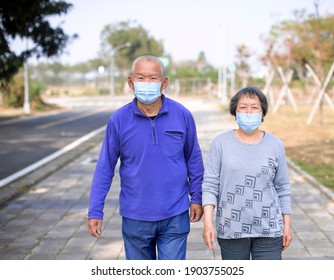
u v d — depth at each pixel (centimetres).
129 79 376
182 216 374
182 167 375
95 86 9650
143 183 365
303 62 2977
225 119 2588
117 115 370
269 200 360
